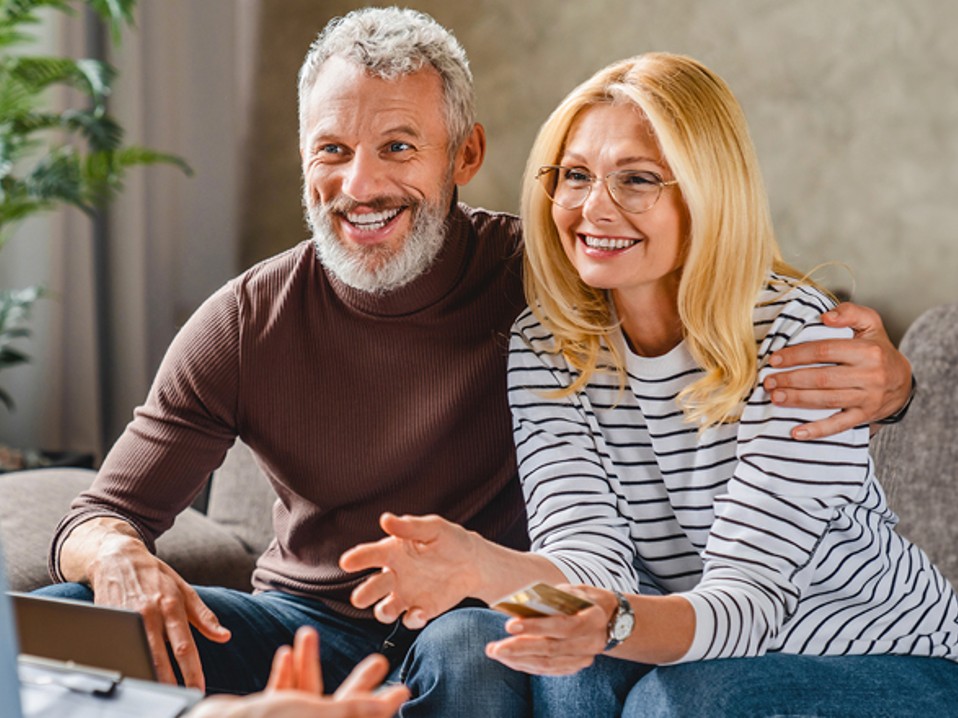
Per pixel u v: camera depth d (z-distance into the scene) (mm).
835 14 2975
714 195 1510
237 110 3816
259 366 1805
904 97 2904
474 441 1788
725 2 3119
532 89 3414
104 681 1096
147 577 1575
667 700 1377
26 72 3133
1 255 3779
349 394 1797
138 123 3785
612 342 1640
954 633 1561
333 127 1717
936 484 2006
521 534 1849
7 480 2270
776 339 1553
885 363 1537
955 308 2090
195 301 3891
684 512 1604
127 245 3814
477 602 1802
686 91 1517
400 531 1271
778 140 3074
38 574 1992
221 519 2369
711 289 1527
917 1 2871
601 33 3305
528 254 1665
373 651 1741
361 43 1724
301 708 862
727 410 1533
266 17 3758
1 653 849
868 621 1521
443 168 1764
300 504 1834
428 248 1743
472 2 3475
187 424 1812
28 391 3822
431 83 1743
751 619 1397
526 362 1697
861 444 1529
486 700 1498
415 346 1778
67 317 3787
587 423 1646
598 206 1538
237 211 3846
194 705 1070
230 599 1759
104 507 1771
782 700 1341
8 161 3094
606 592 1307
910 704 1369
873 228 2969
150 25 3779
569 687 1535
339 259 1743
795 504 1479
